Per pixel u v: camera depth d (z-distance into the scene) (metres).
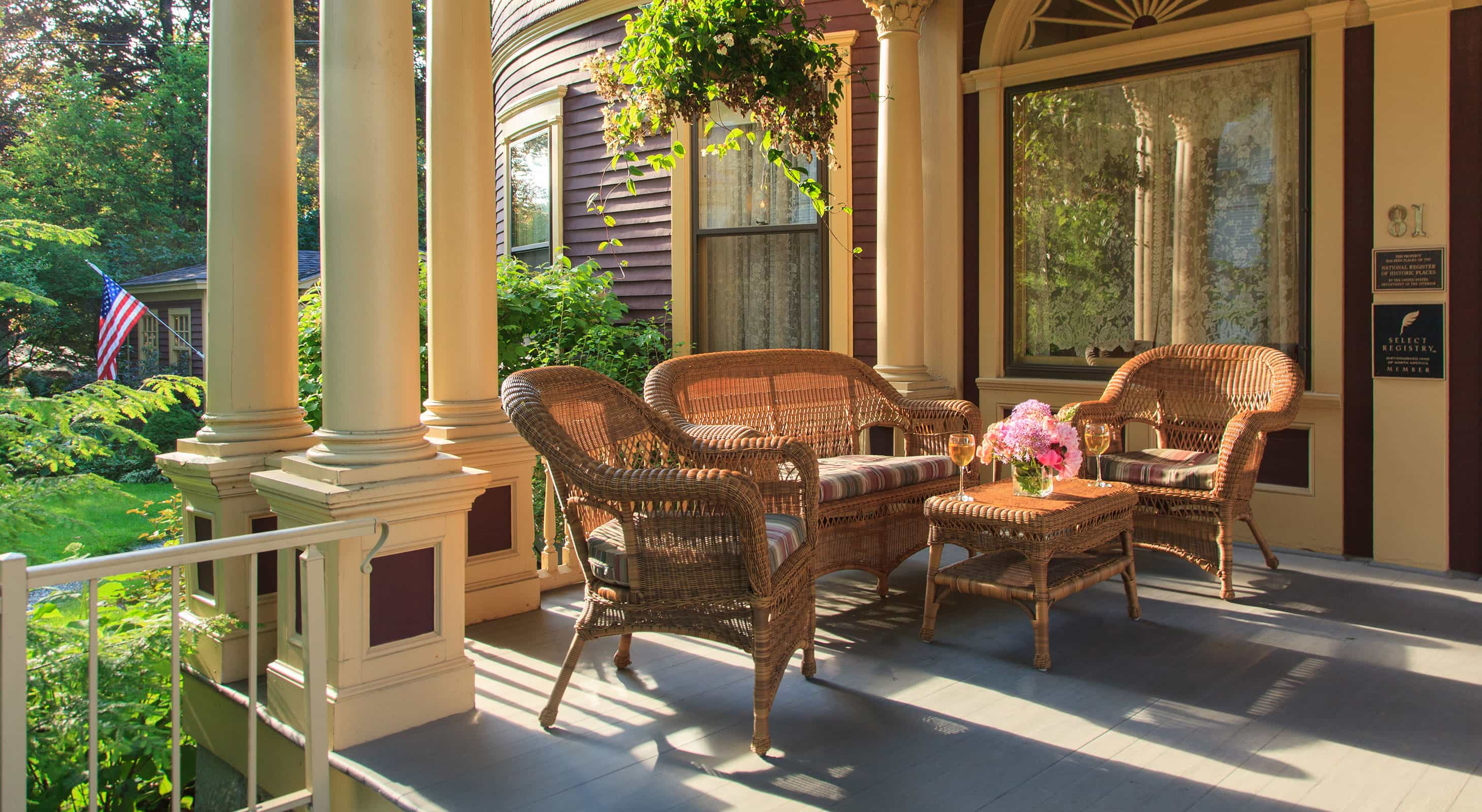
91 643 1.90
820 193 4.26
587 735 2.51
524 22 7.09
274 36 3.13
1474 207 3.89
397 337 2.60
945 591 3.21
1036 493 3.23
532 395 2.59
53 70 18.81
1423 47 3.94
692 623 2.50
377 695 2.49
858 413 4.35
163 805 3.14
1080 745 2.41
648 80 3.88
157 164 18.38
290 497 2.56
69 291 16.62
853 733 2.50
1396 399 4.07
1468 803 2.09
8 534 4.04
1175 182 4.71
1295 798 2.12
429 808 2.12
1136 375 4.42
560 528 5.80
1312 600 3.64
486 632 3.36
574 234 6.73
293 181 3.21
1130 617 3.47
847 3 5.57
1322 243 4.23
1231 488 3.65
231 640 2.95
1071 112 5.00
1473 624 3.34
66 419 4.54
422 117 19.28
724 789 2.20
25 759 1.83
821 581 4.05
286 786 2.64
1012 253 5.23
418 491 2.55
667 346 6.22
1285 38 4.32
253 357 3.12
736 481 2.32
